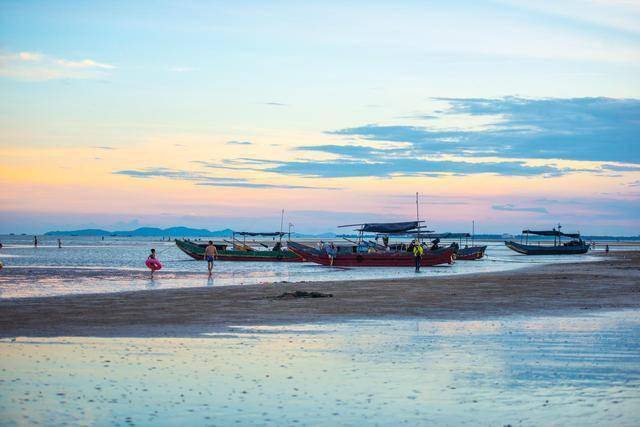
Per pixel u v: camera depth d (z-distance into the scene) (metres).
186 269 54.66
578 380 11.05
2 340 15.46
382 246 64.75
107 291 30.91
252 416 9.02
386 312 21.42
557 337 15.73
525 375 11.45
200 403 9.67
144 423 8.69
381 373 11.65
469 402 9.69
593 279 38.62
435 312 21.45
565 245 108.50
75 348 14.32
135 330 17.19
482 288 31.86
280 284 35.19
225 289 31.52
